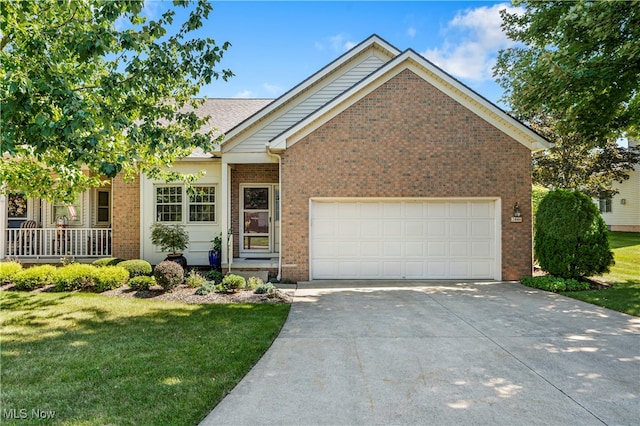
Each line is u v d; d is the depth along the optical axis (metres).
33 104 4.10
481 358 4.72
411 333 5.73
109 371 4.21
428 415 3.36
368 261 10.28
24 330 5.75
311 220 10.18
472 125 10.00
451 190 10.01
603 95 9.85
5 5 4.60
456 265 10.27
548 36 10.35
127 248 11.97
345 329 5.93
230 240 10.52
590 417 3.34
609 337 5.52
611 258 9.10
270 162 11.01
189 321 6.23
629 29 7.96
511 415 3.37
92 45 4.58
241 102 15.25
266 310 6.98
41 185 7.42
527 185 10.03
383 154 10.01
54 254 12.18
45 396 3.62
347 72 11.77
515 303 7.63
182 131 7.42
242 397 3.67
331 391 3.82
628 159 20.08
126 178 8.41
